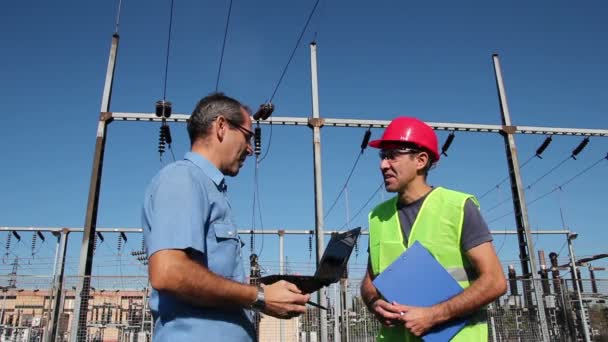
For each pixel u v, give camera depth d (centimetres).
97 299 1232
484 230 293
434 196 316
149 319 995
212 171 256
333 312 1074
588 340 1146
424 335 276
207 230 242
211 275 221
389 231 329
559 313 1140
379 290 291
